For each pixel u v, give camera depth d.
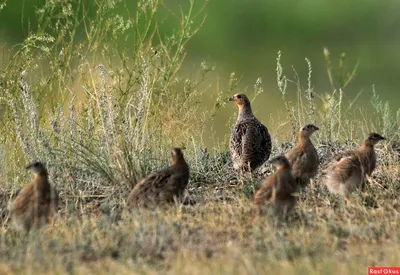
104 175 15.30
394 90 31.48
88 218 13.93
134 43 16.72
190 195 15.20
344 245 12.29
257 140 16.30
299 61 33.66
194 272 10.97
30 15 31.84
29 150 15.45
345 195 14.66
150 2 17.23
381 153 16.42
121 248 12.03
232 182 15.94
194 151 16.53
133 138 15.39
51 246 12.09
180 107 16.56
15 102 16.09
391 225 13.03
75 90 17.59
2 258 11.83
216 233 12.69
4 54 18.89
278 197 13.11
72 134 15.54
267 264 11.35
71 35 16.80
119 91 16.66
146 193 14.09
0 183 15.30
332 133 16.91
